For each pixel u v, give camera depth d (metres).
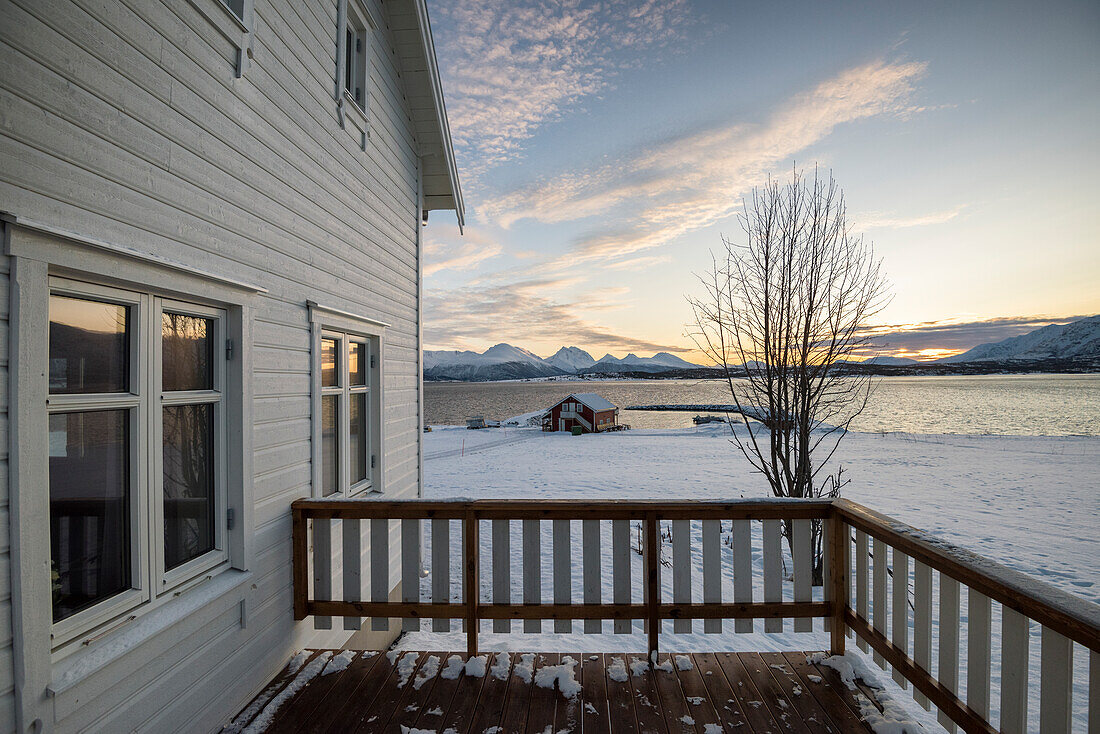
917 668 2.35
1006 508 11.81
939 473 16.61
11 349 1.60
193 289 2.37
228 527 2.72
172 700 2.24
